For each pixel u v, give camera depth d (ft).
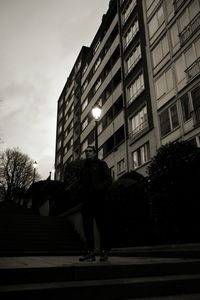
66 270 10.78
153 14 67.77
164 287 10.83
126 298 10.11
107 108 88.89
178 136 52.19
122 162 73.00
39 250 31.45
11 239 32.91
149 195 27.25
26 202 102.42
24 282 10.11
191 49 52.90
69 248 32.68
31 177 146.41
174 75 56.39
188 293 11.17
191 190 23.65
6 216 41.63
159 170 26.11
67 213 43.93
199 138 47.32
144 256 20.59
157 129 58.59
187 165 24.40
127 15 84.02
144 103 65.31
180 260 14.15
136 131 67.97
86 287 9.70
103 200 15.21
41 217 43.39
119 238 30.60
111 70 89.81
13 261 16.52
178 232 23.93
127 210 30.35
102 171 15.69
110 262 12.99
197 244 18.66
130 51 76.79
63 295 9.32
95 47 111.86
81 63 130.21
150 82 63.93
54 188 72.49
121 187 31.68
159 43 63.41
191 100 50.55
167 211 24.70
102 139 89.25
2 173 141.38
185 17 55.93
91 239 15.19
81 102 121.19
